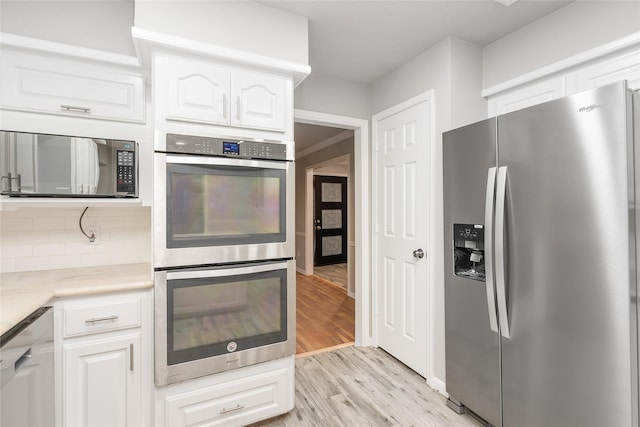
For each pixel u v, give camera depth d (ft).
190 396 5.25
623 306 3.81
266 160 5.86
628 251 3.78
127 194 5.75
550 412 4.51
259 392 5.80
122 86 5.89
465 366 5.97
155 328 5.00
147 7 5.02
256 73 5.85
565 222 4.33
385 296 9.02
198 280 5.27
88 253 6.61
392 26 6.62
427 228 7.43
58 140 5.29
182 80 5.26
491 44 7.25
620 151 3.83
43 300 4.26
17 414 3.81
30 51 5.26
